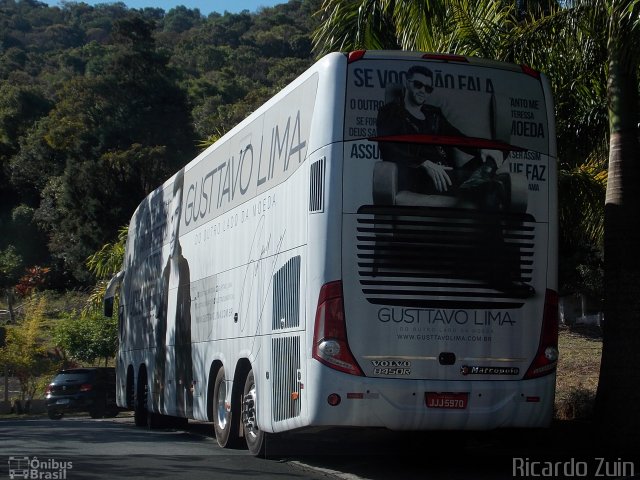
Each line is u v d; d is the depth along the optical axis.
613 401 11.34
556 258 9.66
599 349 27.33
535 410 9.38
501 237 9.45
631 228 11.51
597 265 23.03
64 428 17.89
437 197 9.30
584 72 13.30
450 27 13.12
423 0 12.91
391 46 14.14
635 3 10.64
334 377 8.97
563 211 14.36
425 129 9.38
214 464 10.80
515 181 9.55
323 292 9.09
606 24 11.62
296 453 11.20
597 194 14.23
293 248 9.87
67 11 174.75
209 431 16.92
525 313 9.46
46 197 69.50
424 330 9.16
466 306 9.28
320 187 9.24
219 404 12.73
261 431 11.09
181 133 61.62
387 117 9.32
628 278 11.44
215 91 82.06
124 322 19.95
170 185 16.34
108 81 61.53
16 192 75.94
